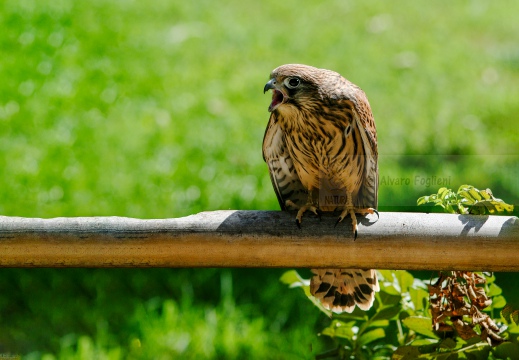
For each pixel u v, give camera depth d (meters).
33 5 17.62
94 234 5.51
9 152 12.16
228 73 15.89
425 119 14.06
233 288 9.70
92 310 9.39
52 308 9.47
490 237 5.46
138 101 14.36
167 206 10.99
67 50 16.08
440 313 6.06
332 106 6.87
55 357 8.68
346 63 16.69
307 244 5.59
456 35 18.70
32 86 14.32
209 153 12.50
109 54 16.23
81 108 13.83
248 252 5.59
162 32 17.84
